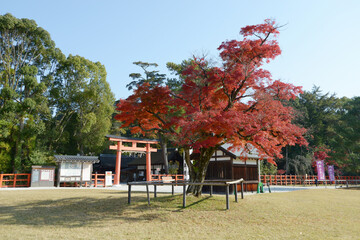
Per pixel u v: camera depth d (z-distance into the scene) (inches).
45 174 941.8
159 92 442.6
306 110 1836.9
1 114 1145.4
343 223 377.1
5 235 273.1
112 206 445.7
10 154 1159.0
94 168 1640.0
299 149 1759.4
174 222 348.2
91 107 1513.3
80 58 1472.7
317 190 877.2
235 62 470.9
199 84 458.3
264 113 416.8
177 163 1450.5
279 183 1390.3
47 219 362.3
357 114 1631.4
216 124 396.2
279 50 462.3
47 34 1374.3
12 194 617.0
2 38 1275.8
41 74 1480.1
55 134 1371.8
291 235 299.3
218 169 785.6
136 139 1146.0
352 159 1428.4
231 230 315.9
